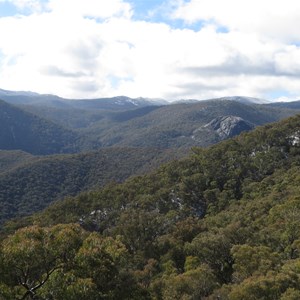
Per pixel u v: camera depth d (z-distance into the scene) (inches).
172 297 1566.2
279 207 2849.4
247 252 1827.0
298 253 2100.1
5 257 691.4
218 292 1507.1
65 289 713.6
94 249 783.1
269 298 1342.3
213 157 5078.7
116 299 808.3
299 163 4527.6
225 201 4101.9
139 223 3211.1
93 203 4419.3
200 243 2272.4
